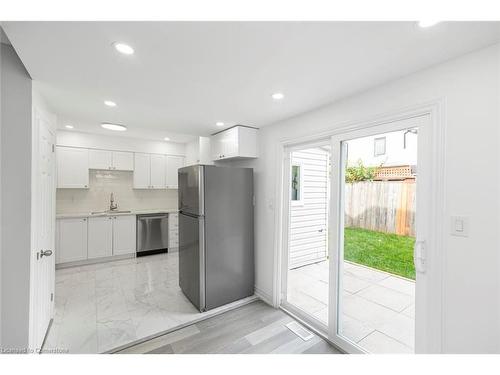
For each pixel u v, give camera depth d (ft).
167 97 6.62
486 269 4.02
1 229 4.99
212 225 8.61
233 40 3.99
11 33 3.76
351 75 5.21
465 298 4.24
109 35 3.85
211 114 8.13
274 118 8.48
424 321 4.87
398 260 6.31
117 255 14.03
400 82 5.27
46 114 6.91
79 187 13.42
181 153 16.97
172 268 12.78
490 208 4.00
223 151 10.52
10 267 5.05
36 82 5.59
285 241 8.89
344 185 6.81
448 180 4.47
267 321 7.95
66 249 12.57
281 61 4.67
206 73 5.20
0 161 4.97
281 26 3.61
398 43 4.02
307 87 5.85
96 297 9.45
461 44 4.01
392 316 6.68
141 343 6.77
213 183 8.66
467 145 4.26
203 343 6.79
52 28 3.65
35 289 5.67
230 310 8.67
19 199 5.12
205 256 8.43
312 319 7.69
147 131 13.15
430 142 4.77
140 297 9.48
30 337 5.31
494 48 3.99
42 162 6.33
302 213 12.30
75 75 5.27
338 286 6.81
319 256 13.08
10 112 5.07
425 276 4.87
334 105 6.82
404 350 6.20
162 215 15.48
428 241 4.79
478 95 4.15
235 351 6.45
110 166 14.33
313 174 12.66
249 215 9.64
